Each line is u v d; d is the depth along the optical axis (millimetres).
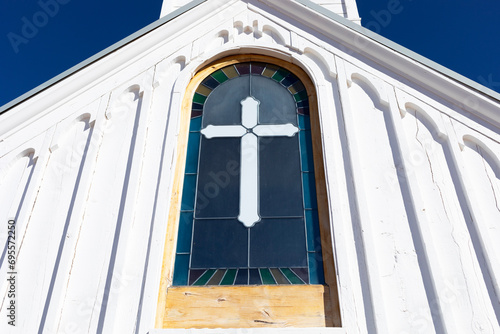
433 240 4625
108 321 4160
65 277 4469
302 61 6352
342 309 4184
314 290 4469
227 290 4508
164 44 6652
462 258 4504
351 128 5457
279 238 4934
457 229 4703
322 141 5387
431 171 5160
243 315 4332
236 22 6953
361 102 5840
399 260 4500
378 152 5316
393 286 4340
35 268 4605
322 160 5398
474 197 4895
